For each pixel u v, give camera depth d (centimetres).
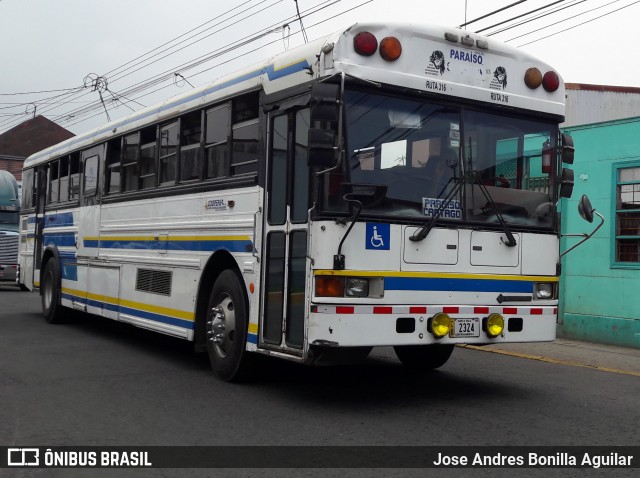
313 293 604
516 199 702
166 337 1146
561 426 605
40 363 880
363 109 626
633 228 1143
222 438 555
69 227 1230
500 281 678
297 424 597
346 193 609
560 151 738
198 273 814
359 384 773
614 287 1158
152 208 938
